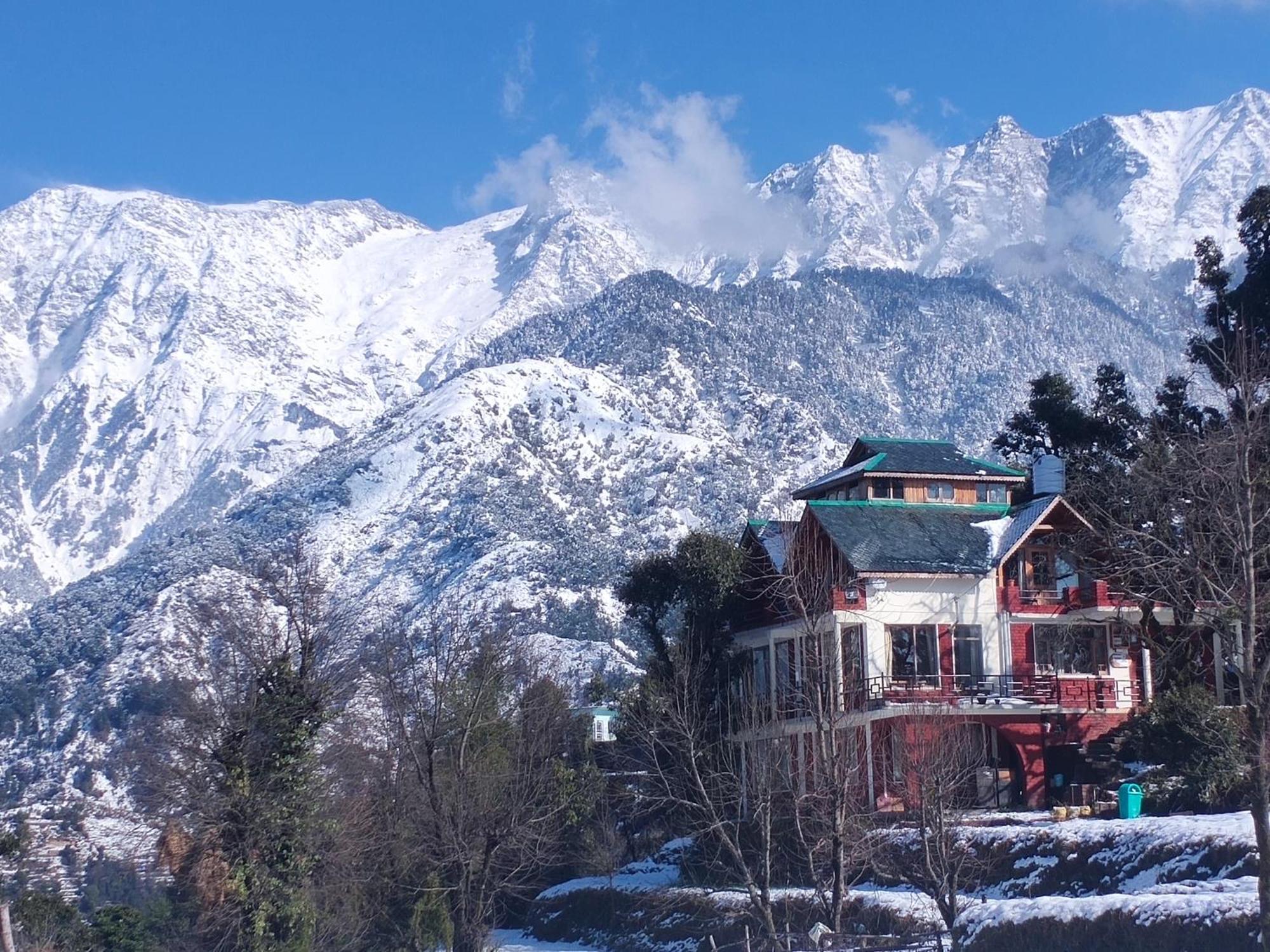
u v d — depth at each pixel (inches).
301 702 2075.5
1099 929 1449.3
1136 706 2410.2
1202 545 1460.4
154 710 3090.6
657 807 2581.2
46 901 2539.4
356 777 2378.2
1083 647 2517.2
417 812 2298.2
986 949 1558.8
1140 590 1939.0
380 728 2439.7
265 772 2025.1
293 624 2148.1
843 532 2500.0
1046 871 1809.8
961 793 2101.4
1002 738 2401.6
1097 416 3034.0
